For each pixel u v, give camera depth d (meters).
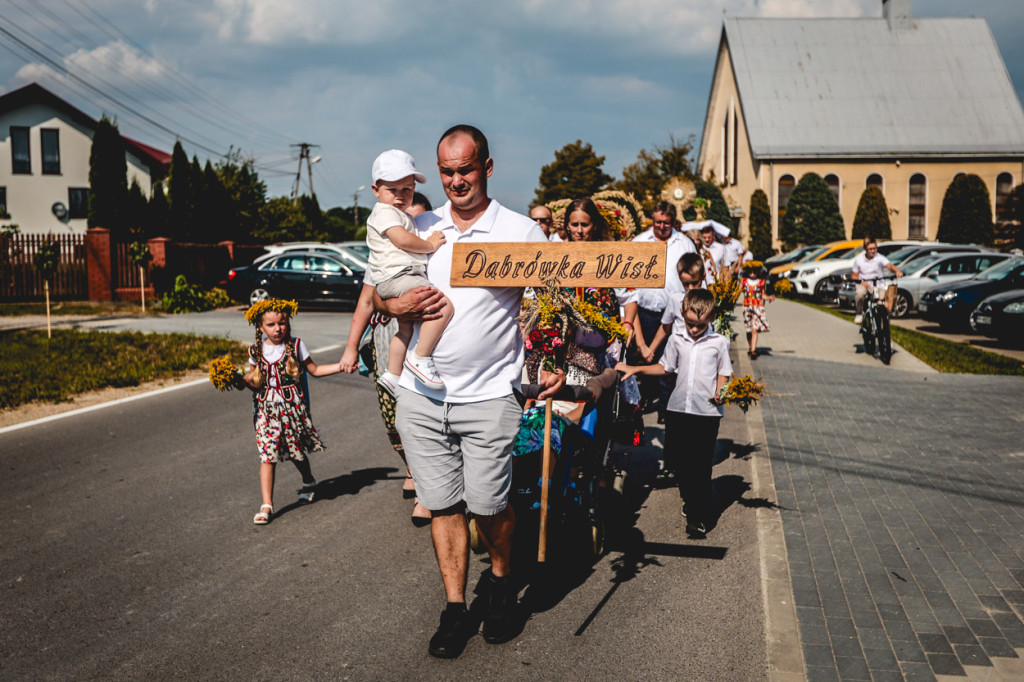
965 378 11.30
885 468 6.93
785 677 3.69
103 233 25.86
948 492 6.27
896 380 11.16
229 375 5.74
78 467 7.25
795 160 47.47
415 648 4.06
